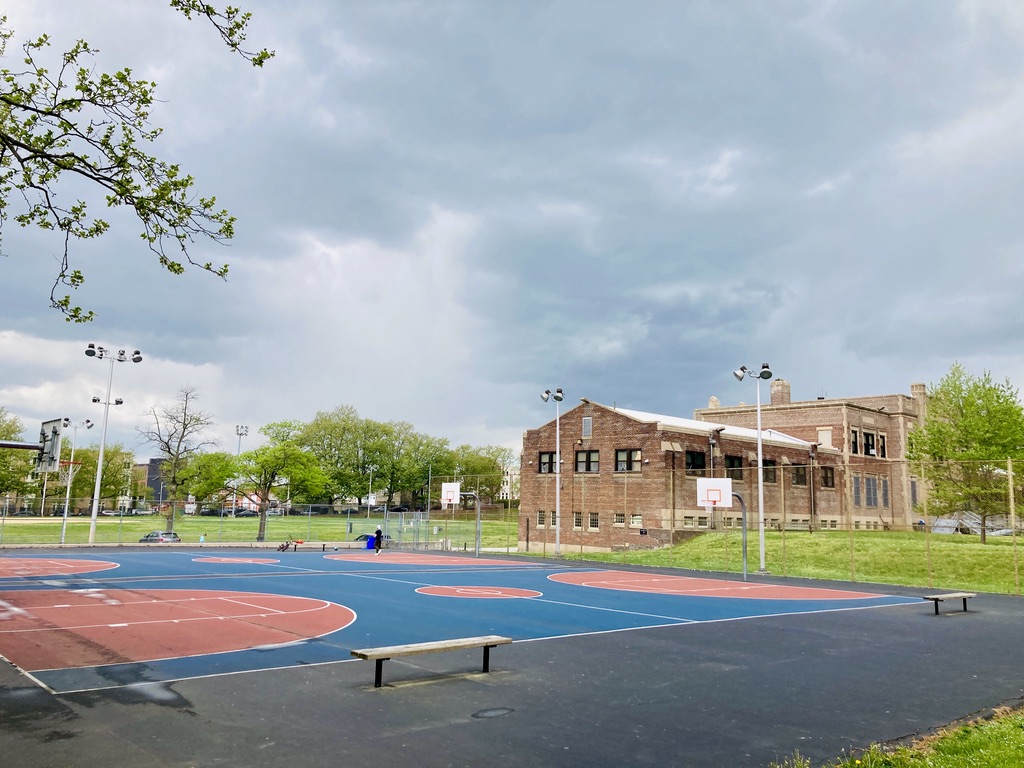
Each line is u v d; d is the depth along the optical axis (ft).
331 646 46.91
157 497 400.88
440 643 38.04
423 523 213.05
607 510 175.22
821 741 28.58
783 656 46.83
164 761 24.61
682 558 140.46
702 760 26.08
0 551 144.05
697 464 172.76
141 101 36.52
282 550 169.07
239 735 27.66
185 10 33.94
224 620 57.31
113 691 34.17
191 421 222.89
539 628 56.65
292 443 207.82
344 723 29.66
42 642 47.01
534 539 190.39
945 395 153.17
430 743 27.30
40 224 38.01
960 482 132.98
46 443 80.94
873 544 130.11
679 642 51.49
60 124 35.76
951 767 24.57
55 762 24.26
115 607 64.08
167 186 36.68
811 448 200.23
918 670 42.93
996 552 115.03
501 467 447.42
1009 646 51.93
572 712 32.22
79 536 193.67
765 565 124.16
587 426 182.09
